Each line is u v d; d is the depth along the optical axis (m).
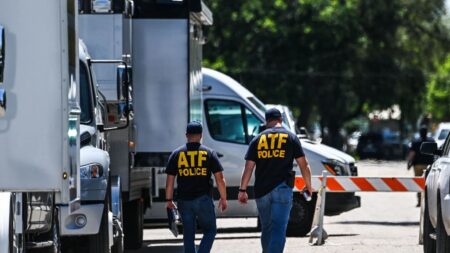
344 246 36.88
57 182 20.09
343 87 140.12
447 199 26.86
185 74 33.75
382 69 142.62
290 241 39.09
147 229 47.84
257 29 136.50
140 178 35.72
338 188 39.44
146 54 33.75
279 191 28.50
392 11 141.50
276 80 136.50
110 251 27.48
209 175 28.48
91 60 29.75
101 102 30.23
